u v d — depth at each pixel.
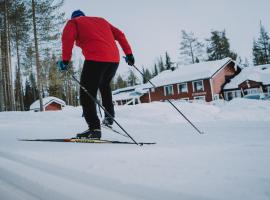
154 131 3.53
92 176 1.30
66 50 2.87
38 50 20.08
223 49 53.66
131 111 8.45
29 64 24.55
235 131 2.87
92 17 3.08
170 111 8.38
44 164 1.67
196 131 3.21
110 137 3.19
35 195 1.11
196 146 1.98
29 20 21.55
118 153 1.88
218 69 38.34
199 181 1.07
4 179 1.41
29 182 1.30
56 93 51.09
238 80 38.47
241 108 9.18
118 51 3.15
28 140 3.14
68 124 6.62
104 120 3.25
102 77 3.03
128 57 3.39
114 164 1.50
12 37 23.05
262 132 2.62
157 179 1.15
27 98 61.94
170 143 2.27
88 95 2.92
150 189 1.03
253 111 8.80
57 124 6.64
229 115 8.48
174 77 40.81
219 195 0.90
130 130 3.92
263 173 1.11
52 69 24.36
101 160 1.66
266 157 1.42
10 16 21.89
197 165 1.34
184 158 1.55
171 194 0.96
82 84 2.95
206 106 9.18
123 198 0.97
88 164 1.57
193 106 9.00
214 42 54.25
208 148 1.86
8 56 21.41
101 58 2.93
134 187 1.08
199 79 37.75
